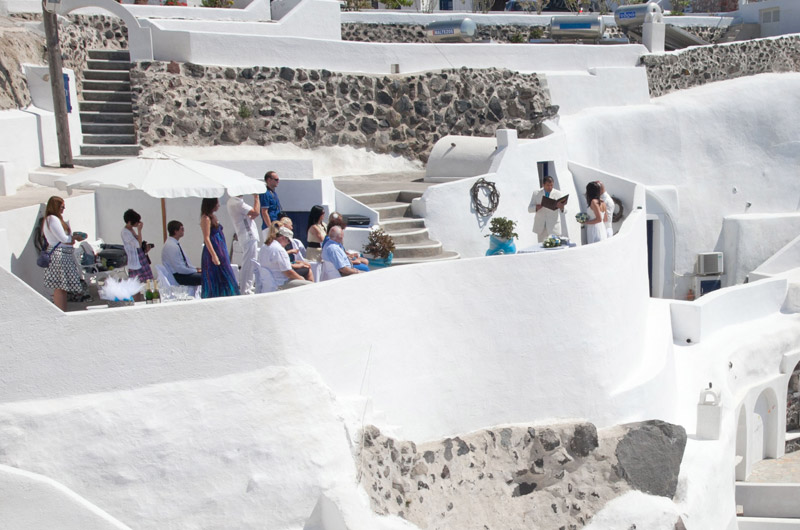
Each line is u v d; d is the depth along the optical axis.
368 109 20.53
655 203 22.86
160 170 10.77
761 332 20.08
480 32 29.31
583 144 22.58
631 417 13.54
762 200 25.50
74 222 13.07
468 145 18.09
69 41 18.70
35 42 17.80
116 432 8.30
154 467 8.40
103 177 10.59
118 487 8.22
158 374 8.69
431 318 11.28
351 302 10.18
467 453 11.09
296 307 9.52
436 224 16.08
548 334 12.47
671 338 16.77
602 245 13.25
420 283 11.13
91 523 7.68
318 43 20.27
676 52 26.03
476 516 10.69
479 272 11.77
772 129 25.80
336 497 8.88
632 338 14.34
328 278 11.77
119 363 8.50
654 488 11.59
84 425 8.20
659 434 11.88
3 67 16.05
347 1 30.39
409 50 21.69
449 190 16.23
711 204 24.77
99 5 17.95
